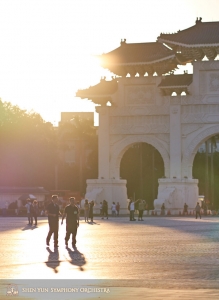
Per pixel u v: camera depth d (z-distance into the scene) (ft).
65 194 509.35
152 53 350.23
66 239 131.13
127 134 353.51
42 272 88.33
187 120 343.67
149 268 92.68
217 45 335.67
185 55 352.69
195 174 499.92
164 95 348.79
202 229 192.95
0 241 144.46
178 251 117.80
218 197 505.66
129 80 353.31
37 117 518.78
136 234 169.89
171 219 283.18
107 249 123.75
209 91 341.00
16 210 374.43
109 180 353.31
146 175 483.10
